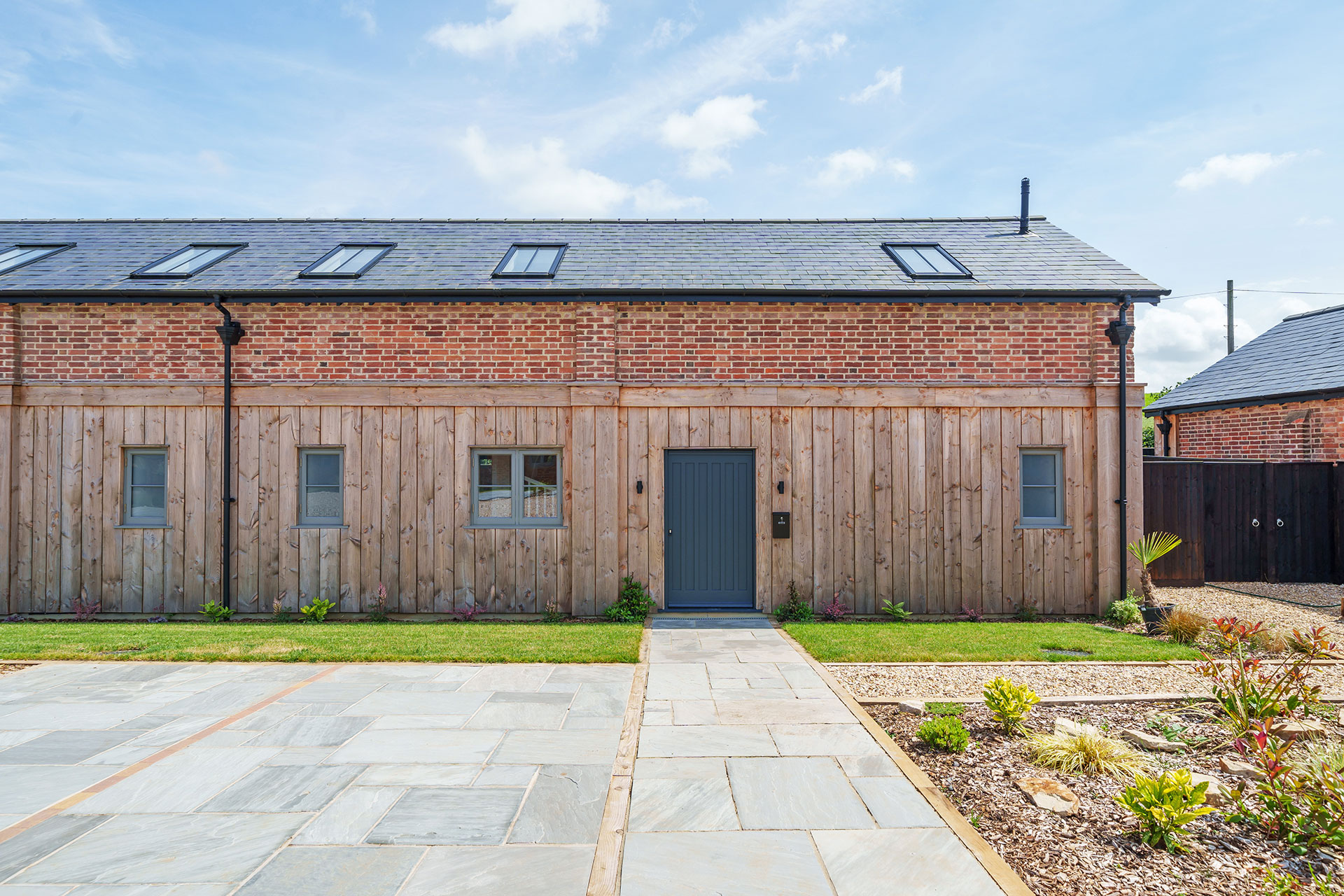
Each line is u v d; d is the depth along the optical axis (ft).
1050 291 25.36
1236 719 12.59
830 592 26.22
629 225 36.19
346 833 9.63
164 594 26.00
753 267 28.37
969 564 26.20
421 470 26.32
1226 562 32.01
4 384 25.68
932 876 8.60
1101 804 10.56
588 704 15.23
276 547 26.14
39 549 26.02
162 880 8.50
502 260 29.27
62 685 16.49
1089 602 26.21
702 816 10.10
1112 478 26.12
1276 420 36.27
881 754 12.41
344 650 19.77
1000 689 13.71
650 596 26.22
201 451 26.12
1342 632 22.26
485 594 26.22
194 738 13.09
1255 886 8.51
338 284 26.30
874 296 25.40
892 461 26.35
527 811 10.26
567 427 26.35
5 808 10.34
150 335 26.27
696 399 26.27
